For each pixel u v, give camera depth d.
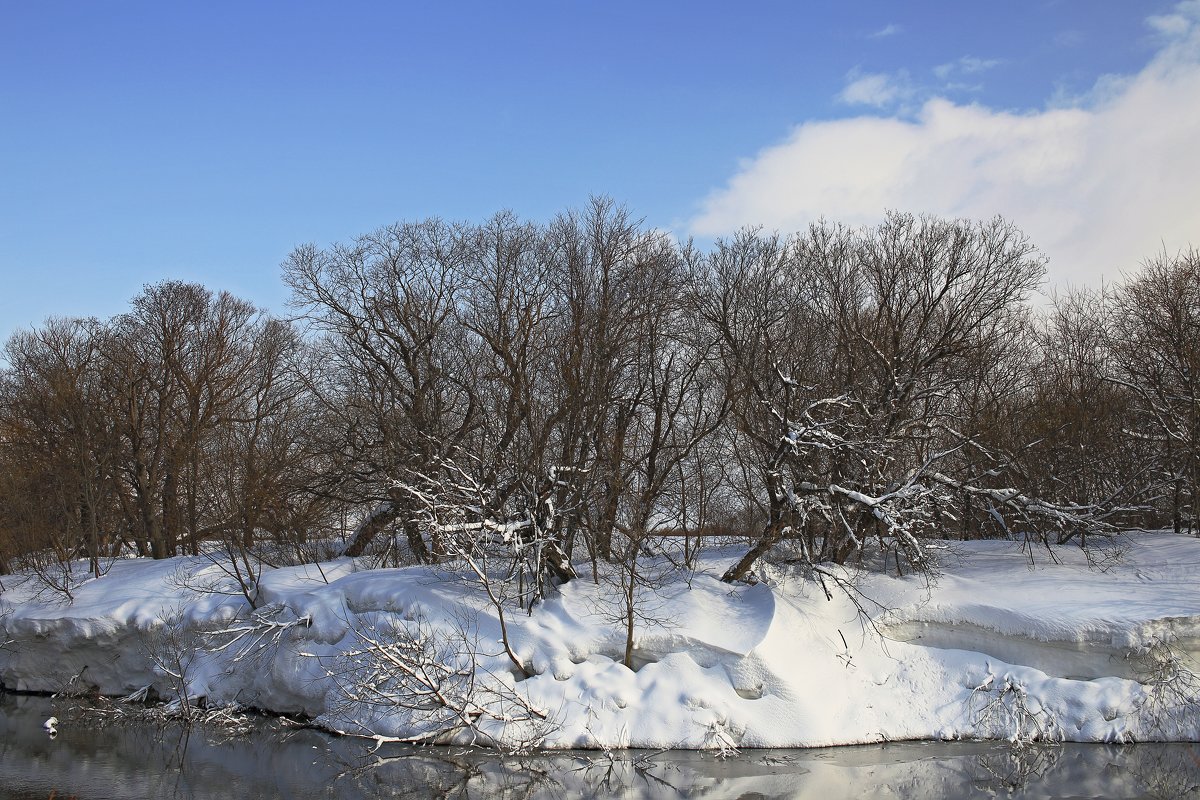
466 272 31.08
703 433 26.34
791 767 19.83
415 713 21.91
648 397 28.16
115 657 27.34
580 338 26.06
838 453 23.80
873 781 19.05
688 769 19.86
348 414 31.19
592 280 27.17
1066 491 28.48
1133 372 30.30
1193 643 21.14
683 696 21.47
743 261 28.09
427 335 30.97
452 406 30.72
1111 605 21.95
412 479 27.05
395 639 22.39
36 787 19.53
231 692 25.05
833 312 27.73
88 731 24.02
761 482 27.31
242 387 38.47
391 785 19.38
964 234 27.61
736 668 21.70
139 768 20.91
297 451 31.56
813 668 21.98
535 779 19.55
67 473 33.25
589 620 23.09
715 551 27.44
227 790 19.25
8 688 28.86
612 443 27.06
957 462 28.75
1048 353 35.97
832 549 25.56
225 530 27.81
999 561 25.88
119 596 28.25
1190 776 18.89
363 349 32.00
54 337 38.31
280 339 39.31
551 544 23.98
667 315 27.81
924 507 23.75
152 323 37.56
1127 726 20.67
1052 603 22.38
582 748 21.06
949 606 22.73
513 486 23.81
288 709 24.44
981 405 31.53
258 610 25.44
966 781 18.95
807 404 25.19
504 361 28.78
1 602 29.69
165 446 36.69
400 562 29.31
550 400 26.84
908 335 27.62
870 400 25.62
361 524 31.75
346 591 24.92
